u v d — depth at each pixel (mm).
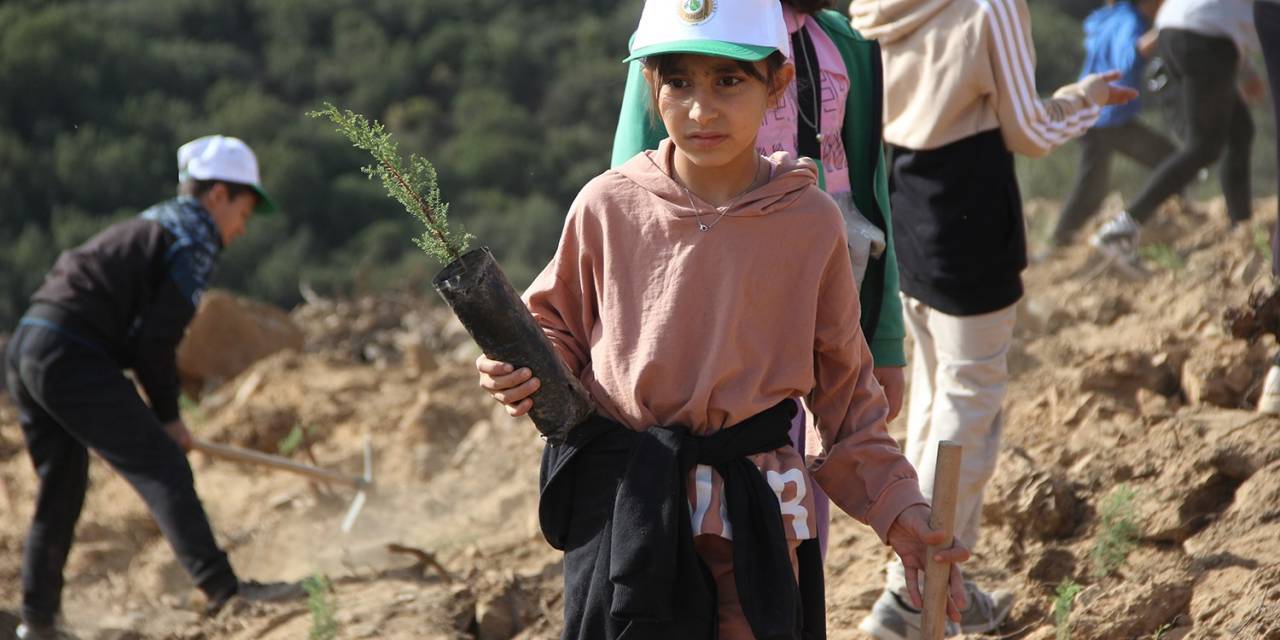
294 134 72438
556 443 4070
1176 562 5930
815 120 4996
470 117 77438
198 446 8766
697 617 3924
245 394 12945
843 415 4281
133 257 7949
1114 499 6207
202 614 7867
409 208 3877
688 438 3979
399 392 12344
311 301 18625
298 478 10812
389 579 7574
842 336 4148
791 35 4980
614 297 4086
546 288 4273
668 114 4000
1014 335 9688
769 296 4023
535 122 77375
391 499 9867
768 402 4062
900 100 5855
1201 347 7711
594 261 4145
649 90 4586
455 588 7117
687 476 3979
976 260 5707
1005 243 5730
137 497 10781
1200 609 5445
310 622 7086
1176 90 12289
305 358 13750
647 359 3996
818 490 4707
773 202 4020
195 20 86500
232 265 60500
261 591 7816
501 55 83750
